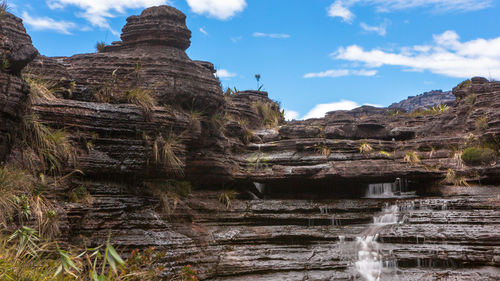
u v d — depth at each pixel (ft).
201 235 37.91
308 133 55.88
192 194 44.70
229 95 65.36
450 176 50.26
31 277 17.69
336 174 48.83
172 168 37.11
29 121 29.30
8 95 26.16
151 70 40.91
